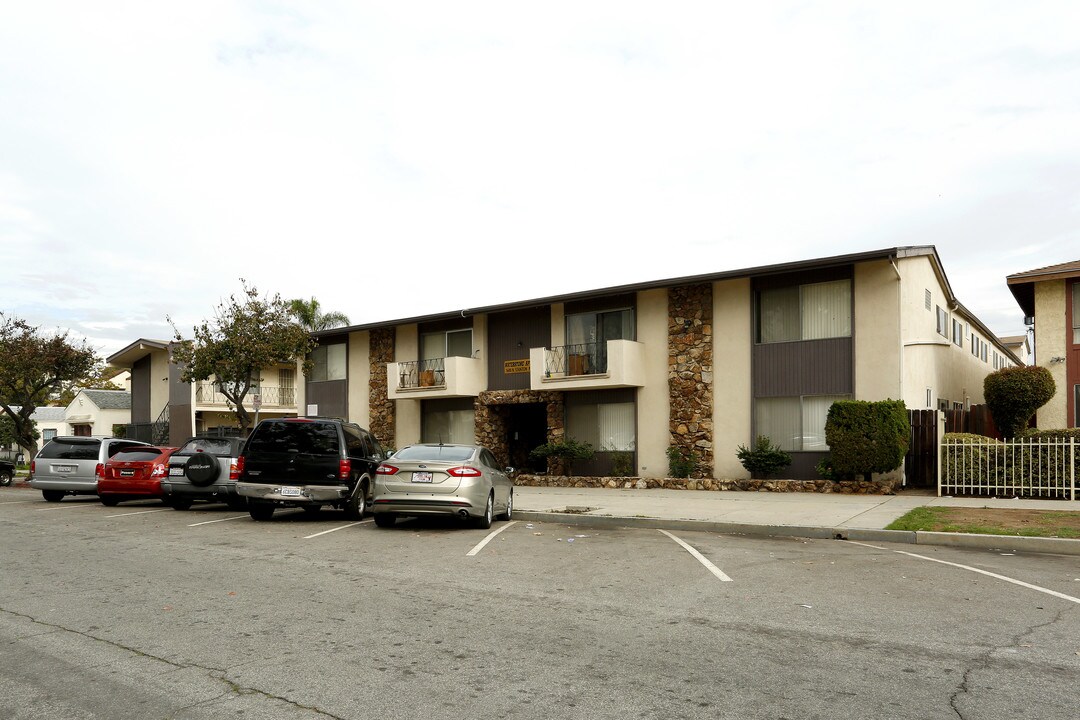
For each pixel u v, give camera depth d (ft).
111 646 18.84
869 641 19.16
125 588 25.84
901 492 57.06
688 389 70.90
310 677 16.48
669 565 30.25
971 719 14.06
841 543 36.86
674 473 70.08
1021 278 71.05
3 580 27.32
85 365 102.32
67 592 25.21
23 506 57.36
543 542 37.06
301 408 105.40
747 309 68.13
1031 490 51.01
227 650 18.47
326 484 44.98
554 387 76.48
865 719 14.06
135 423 137.80
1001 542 35.06
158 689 15.78
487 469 43.88
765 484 62.69
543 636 19.69
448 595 24.64
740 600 23.82
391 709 14.62
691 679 16.30
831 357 63.46
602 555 32.89
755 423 66.95
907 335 62.08
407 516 47.37
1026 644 18.86
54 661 17.69
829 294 64.13
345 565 30.37
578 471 78.23
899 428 56.13
